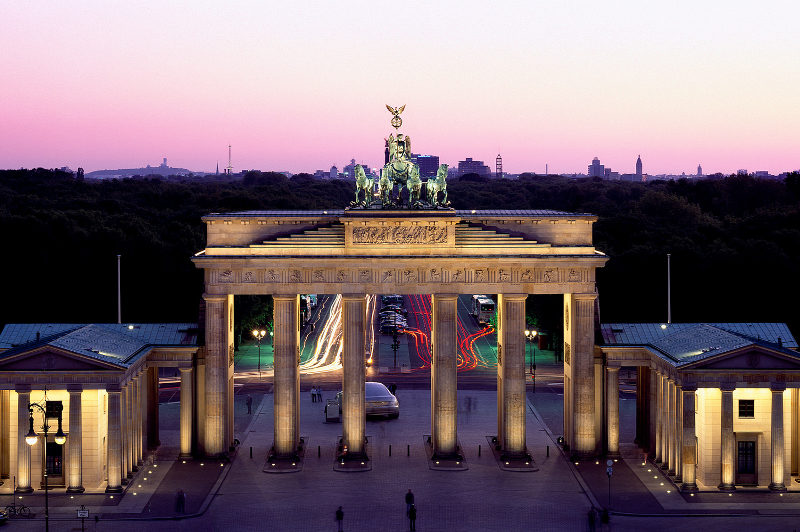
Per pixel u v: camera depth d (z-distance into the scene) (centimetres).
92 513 11206
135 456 12838
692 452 12044
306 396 17988
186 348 13388
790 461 12400
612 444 13612
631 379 19338
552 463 13350
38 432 12081
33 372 11788
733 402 12188
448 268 13338
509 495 11912
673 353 12862
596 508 11406
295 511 11319
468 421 15775
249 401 16438
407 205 13512
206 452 13462
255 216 13438
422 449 14025
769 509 11356
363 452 13412
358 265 13275
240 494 11969
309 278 13312
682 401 12062
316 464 13262
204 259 13162
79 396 11869
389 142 13600
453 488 12200
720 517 11106
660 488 12200
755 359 11931
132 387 12581
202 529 10719
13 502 11562
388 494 11969
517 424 13412
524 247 13400
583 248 13462
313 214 13738
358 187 13550
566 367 14050
